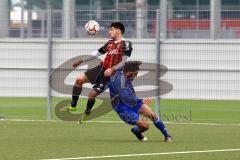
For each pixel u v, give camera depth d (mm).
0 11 57562
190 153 31594
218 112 58500
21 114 56062
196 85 57812
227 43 57844
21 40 58000
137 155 30781
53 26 56406
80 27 56250
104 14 55844
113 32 37562
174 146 34375
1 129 43000
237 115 56156
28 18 57625
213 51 57938
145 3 83938
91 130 42938
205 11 57875
